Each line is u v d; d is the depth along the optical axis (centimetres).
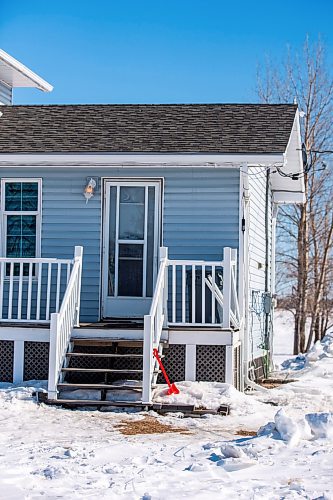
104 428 971
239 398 1130
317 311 3244
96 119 1533
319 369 1694
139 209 1368
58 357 1140
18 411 1068
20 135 1438
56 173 1384
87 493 637
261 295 1653
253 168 1491
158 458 776
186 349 1199
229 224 1331
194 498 612
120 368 1220
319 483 657
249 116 1498
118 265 1366
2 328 1233
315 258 3284
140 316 1357
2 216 1393
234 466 718
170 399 1112
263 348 1645
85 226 1372
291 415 1071
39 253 1377
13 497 625
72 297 1218
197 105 1595
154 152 1316
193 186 1344
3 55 1703
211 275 1281
